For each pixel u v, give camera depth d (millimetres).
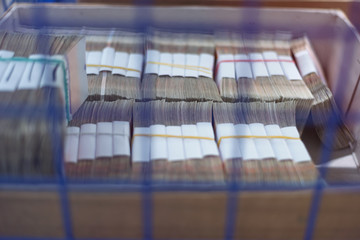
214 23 1802
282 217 988
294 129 1311
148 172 1095
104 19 1778
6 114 965
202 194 945
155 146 1188
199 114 1323
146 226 991
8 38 1216
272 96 1427
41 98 1004
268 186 998
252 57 1636
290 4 1823
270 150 1205
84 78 1295
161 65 1576
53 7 1734
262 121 1323
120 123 1257
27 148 935
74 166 1101
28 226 984
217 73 1617
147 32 1726
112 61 1553
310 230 1011
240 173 1115
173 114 1312
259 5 1824
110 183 979
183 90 1449
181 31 1813
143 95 1405
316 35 1798
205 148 1193
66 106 1139
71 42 1195
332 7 1830
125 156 1147
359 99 1439
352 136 1430
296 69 1600
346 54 1593
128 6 1763
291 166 1163
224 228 1001
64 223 979
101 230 996
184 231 1007
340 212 979
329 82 1755
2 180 947
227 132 1265
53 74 1047
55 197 936
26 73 1081
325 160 1383
